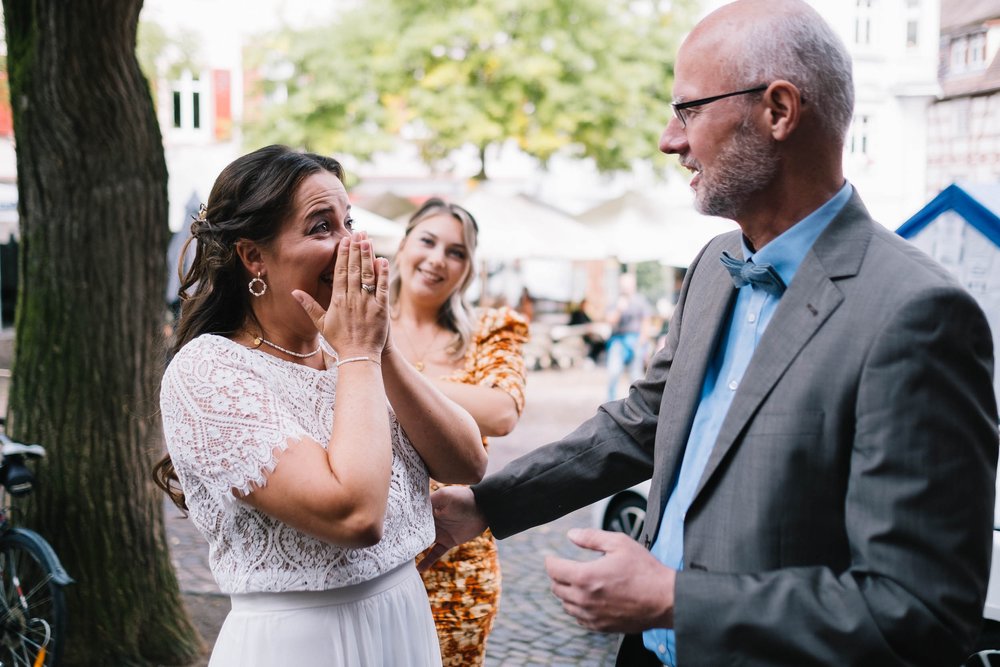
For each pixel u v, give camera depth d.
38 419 3.80
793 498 1.42
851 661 1.29
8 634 3.79
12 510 3.87
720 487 1.50
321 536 1.52
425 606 1.84
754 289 1.64
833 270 1.47
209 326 1.77
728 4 1.58
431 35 13.66
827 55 1.50
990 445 1.33
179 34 16.14
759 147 1.52
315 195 1.70
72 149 3.69
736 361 1.63
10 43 3.75
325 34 14.35
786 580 1.36
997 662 2.96
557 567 1.46
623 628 1.43
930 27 10.41
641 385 1.98
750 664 1.34
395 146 14.71
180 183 11.46
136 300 3.84
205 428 1.57
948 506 1.29
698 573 1.41
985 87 9.61
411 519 1.78
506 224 13.05
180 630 3.99
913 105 10.48
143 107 3.81
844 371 1.39
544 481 1.97
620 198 13.95
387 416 1.62
